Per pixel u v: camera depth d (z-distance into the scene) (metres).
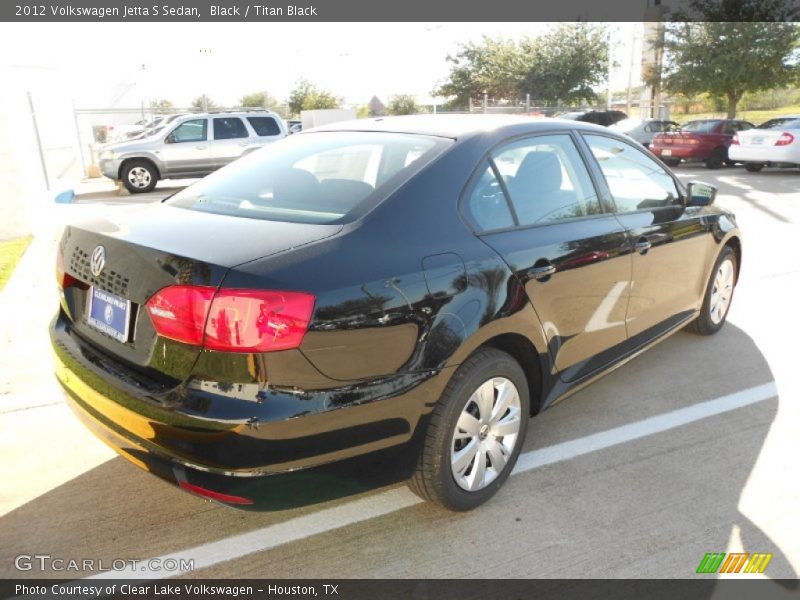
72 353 2.58
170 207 2.93
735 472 3.19
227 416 2.06
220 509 2.87
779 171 18.53
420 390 2.42
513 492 3.00
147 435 2.21
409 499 2.96
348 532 2.72
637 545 2.65
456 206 2.70
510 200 2.95
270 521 2.79
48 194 11.68
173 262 2.20
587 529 2.75
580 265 3.12
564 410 3.83
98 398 2.37
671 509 2.89
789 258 7.46
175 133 15.95
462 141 2.90
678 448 3.41
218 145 16.31
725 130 19.19
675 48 26.02
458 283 2.53
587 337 3.30
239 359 2.07
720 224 4.56
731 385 4.17
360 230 2.42
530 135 3.20
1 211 8.05
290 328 2.09
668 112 30.88
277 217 2.60
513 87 42.97
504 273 2.71
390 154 2.89
